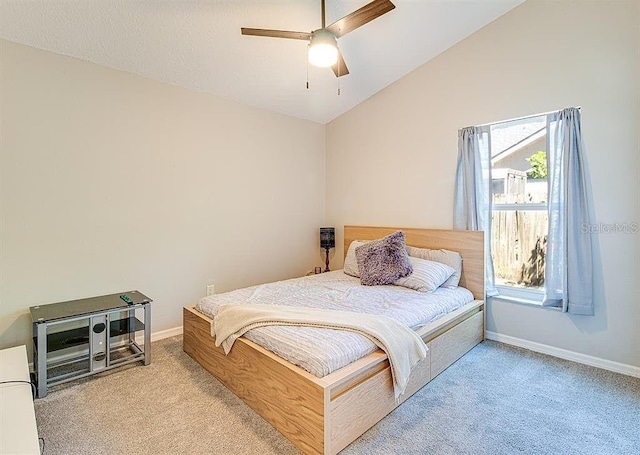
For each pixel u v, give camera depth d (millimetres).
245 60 2920
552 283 2641
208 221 3359
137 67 2781
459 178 3139
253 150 3715
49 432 1757
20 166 2348
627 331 2367
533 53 2713
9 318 2346
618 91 2344
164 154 3037
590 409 1961
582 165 2461
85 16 2203
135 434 1747
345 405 1609
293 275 4184
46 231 2467
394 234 3168
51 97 2453
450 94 3217
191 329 2641
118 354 2730
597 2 2410
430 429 1781
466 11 2770
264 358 1847
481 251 2980
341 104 4000
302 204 4266
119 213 2797
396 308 2328
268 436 1737
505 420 1859
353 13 1946
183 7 2254
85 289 2650
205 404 2020
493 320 3031
